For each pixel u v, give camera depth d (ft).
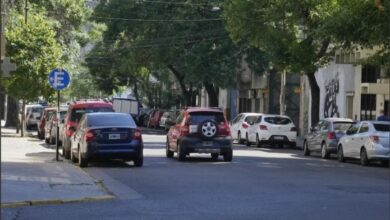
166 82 250.57
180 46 181.68
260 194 51.80
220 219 39.70
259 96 203.51
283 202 47.29
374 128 87.10
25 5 138.62
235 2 117.70
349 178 66.08
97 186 54.90
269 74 192.24
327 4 107.45
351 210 43.70
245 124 134.92
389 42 81.76
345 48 98.12
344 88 148.87
